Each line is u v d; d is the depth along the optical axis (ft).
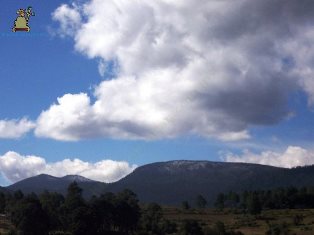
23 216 647.15
